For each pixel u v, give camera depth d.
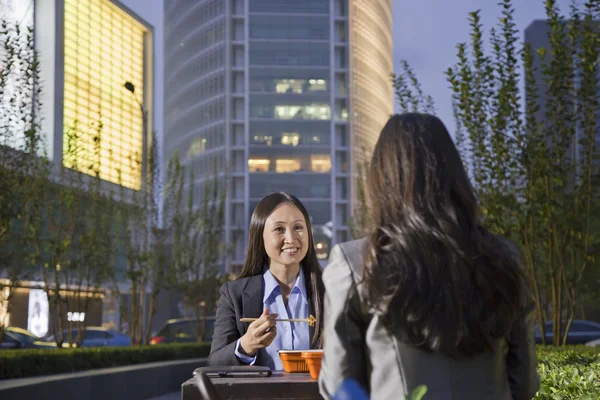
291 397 2.18
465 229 1.79
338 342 1.74
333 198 93.62
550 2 10.10
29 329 32.19
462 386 1.68
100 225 17.47
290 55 97.06
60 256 15.61
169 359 16.86
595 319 34.41
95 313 38.31
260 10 97.94
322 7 98.44
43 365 11.33
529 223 10.74
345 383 1.73
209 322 24.72
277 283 3.49
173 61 109.88
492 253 1.77
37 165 14.16
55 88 37.03
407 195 1.79
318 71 96.94
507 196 10.45
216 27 99.00
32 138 12.95
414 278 1.69
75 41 39.56
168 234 24.62
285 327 3.42
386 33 113.00
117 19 44.06
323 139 95.19
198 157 98.38
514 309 1.74
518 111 10.32
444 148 1.85
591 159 10.34
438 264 1.71
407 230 1.75
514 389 1.80
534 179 10.40
